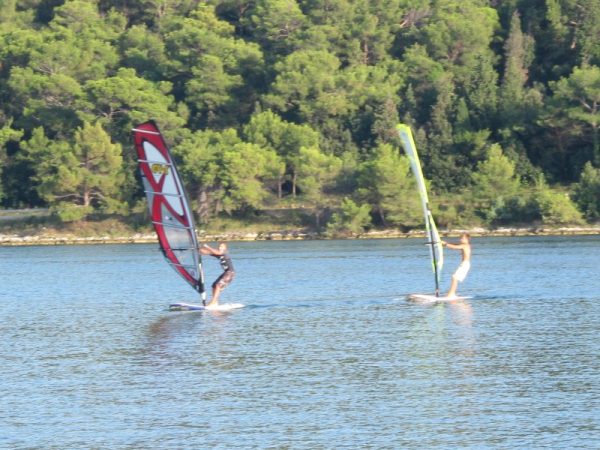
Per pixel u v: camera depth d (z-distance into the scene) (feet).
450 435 312.91
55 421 336.08
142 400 359.87
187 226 559.79
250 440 312.71
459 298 599.57
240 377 391.04
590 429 314.96
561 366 396.78
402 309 558.97
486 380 376.89
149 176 550.77
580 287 650.84
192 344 461.37
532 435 310.86
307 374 393.70
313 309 568.00
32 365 423.64
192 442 312.09
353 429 320.70
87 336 492.95
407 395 358.23
